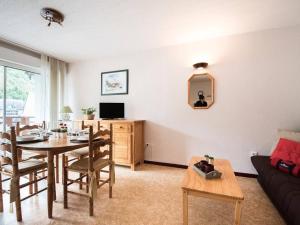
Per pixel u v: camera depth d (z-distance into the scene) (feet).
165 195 7.00
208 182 5.03
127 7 6.74
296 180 5.31
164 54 10.87
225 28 8.49
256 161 7.53
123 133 10.28
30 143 5.87
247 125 9.05
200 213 5.82
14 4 6.53
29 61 11.28
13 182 5.28
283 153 6.68
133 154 10.06
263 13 7.14
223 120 9.51
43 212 5.79
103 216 5.58
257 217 5.59
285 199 4.56
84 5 6.60
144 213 5.76
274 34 8.53
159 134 11.05
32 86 12.20
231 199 4.29
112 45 10.62
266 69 8.68
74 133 7.69
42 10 6.89
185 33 9.03
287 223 4.58
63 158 7.65
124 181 8.40
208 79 9.77
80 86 13.67
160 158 11.03
